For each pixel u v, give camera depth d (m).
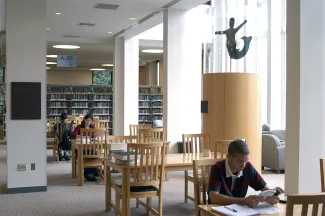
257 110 7.28
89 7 9.15
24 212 5.44
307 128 5.20
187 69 9.12
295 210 2.71
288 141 5.34
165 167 4.92
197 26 9.20
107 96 16.75
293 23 5.25
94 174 7.62
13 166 6.51
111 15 9.96
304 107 5.18
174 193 6.54
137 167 4.68
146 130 7.12
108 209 5.47
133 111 13.37
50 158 10.57
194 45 9.19
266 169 9.01
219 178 3.13
